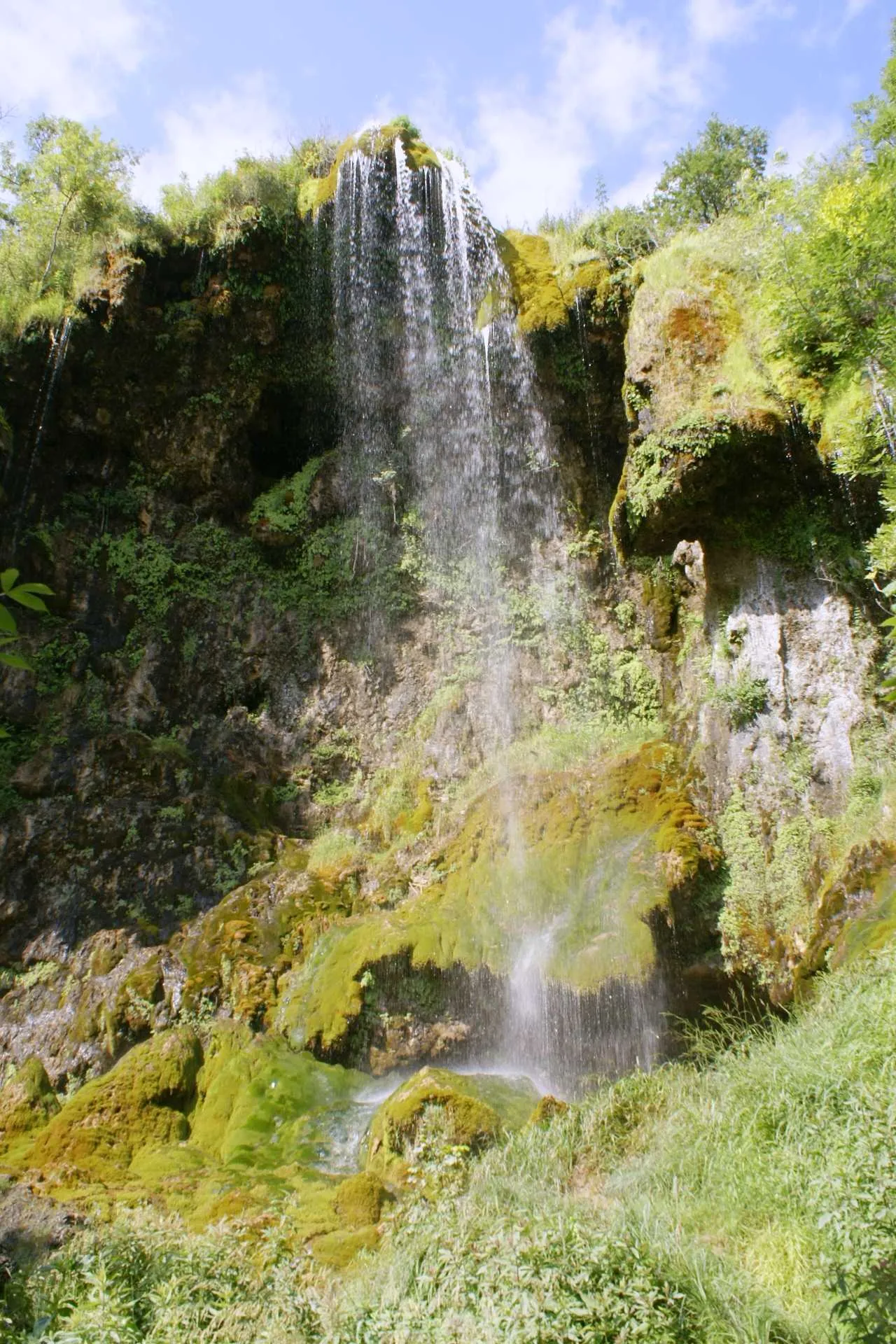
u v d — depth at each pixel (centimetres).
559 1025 845
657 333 1069
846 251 823
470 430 1372
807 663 937
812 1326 387
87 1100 759
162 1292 420
